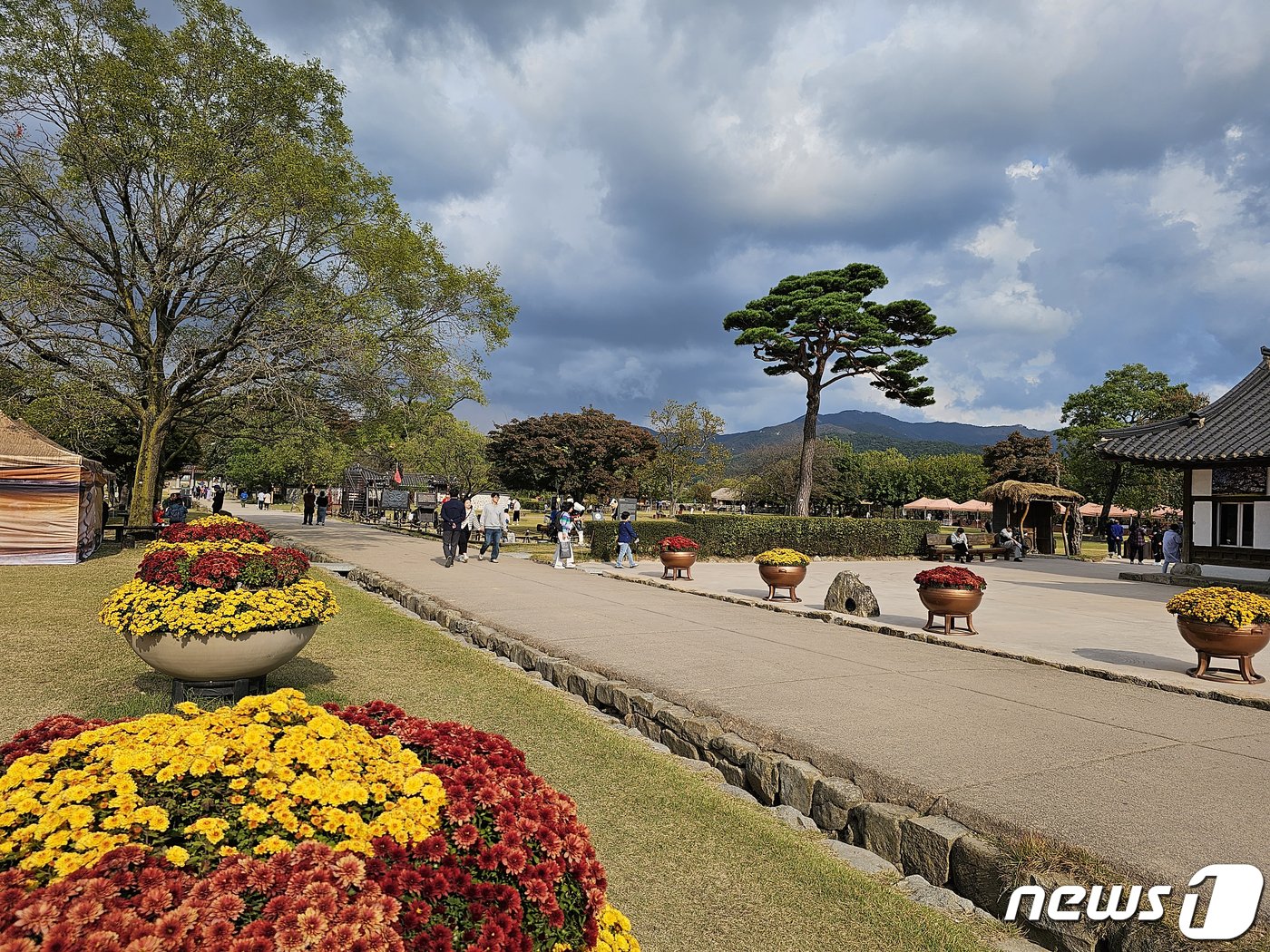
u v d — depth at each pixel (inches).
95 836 72.5
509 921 76.7
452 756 105.4
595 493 1806.1
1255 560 772.6
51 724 101.0
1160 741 213.3
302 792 83.6
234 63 784.3
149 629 196.7
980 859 142.3
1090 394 1910.7
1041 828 148.2
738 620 430.0
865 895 137.3
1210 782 178.7
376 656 305.9
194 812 81.4
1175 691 283.7
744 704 238.1
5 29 681.6
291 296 824.3
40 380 736.3
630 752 208.4
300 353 808.3
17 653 278.5
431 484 1421.0
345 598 458.0
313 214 771.4
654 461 2100.1
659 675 277.9
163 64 724.7
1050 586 744.3
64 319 723.4
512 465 1747.0
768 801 194.2
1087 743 208.4
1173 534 855.1
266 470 2362.2
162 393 826.2
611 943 91.0
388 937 68.1
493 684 269.7
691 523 935.0
